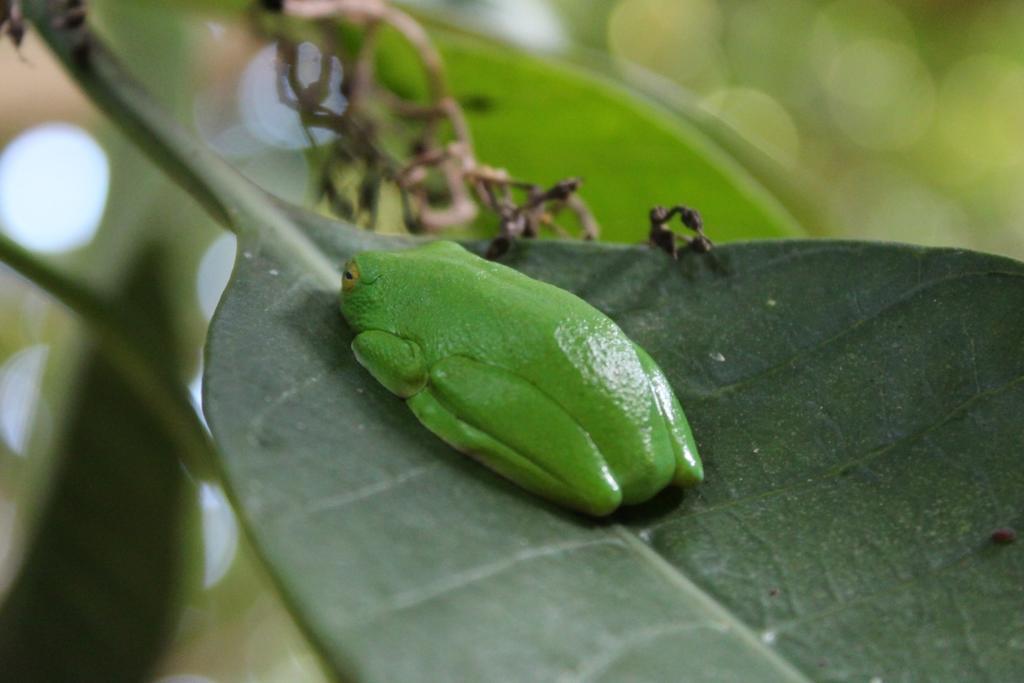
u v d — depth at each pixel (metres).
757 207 0.40
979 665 0.30
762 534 0.32
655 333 0.34
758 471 0.33
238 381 0.32
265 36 0.39
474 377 0.33
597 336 0.33
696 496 0.32
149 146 0.35
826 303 0.34
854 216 1.02
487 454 0.32
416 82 0.41
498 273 0.34
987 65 1.00
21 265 0.36
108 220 0.39
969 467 0.32
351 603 0.30
